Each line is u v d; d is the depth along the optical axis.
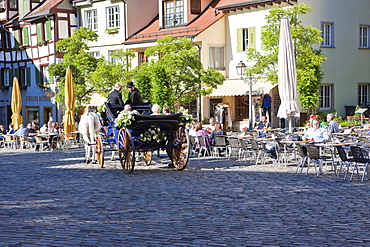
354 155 14.28
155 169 18.09
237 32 39.00
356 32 38.62
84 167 19.44
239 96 38.75
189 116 17.39
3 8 57.78
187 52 32.41
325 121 34.31
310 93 33.12
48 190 13.77
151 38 42.56
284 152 18.23
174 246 7.83
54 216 10.29
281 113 19.94
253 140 19.05
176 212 10.48
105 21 46.72
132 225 9.35
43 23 51.38
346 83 38.03
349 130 21.56
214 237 8.35
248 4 37.28
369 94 39.50
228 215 10.11
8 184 15.09
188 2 41.22
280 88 19.97
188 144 17.41
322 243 7.89
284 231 8.72
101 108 19.41
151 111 19.39
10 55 56.28
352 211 10.32
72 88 31.47
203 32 38.84
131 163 16.88
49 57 50.59
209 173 16.73
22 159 24.02
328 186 13.52
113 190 13.53
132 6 45.50
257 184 14.05
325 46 36.84
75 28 49.84
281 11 30.88
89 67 39.31
